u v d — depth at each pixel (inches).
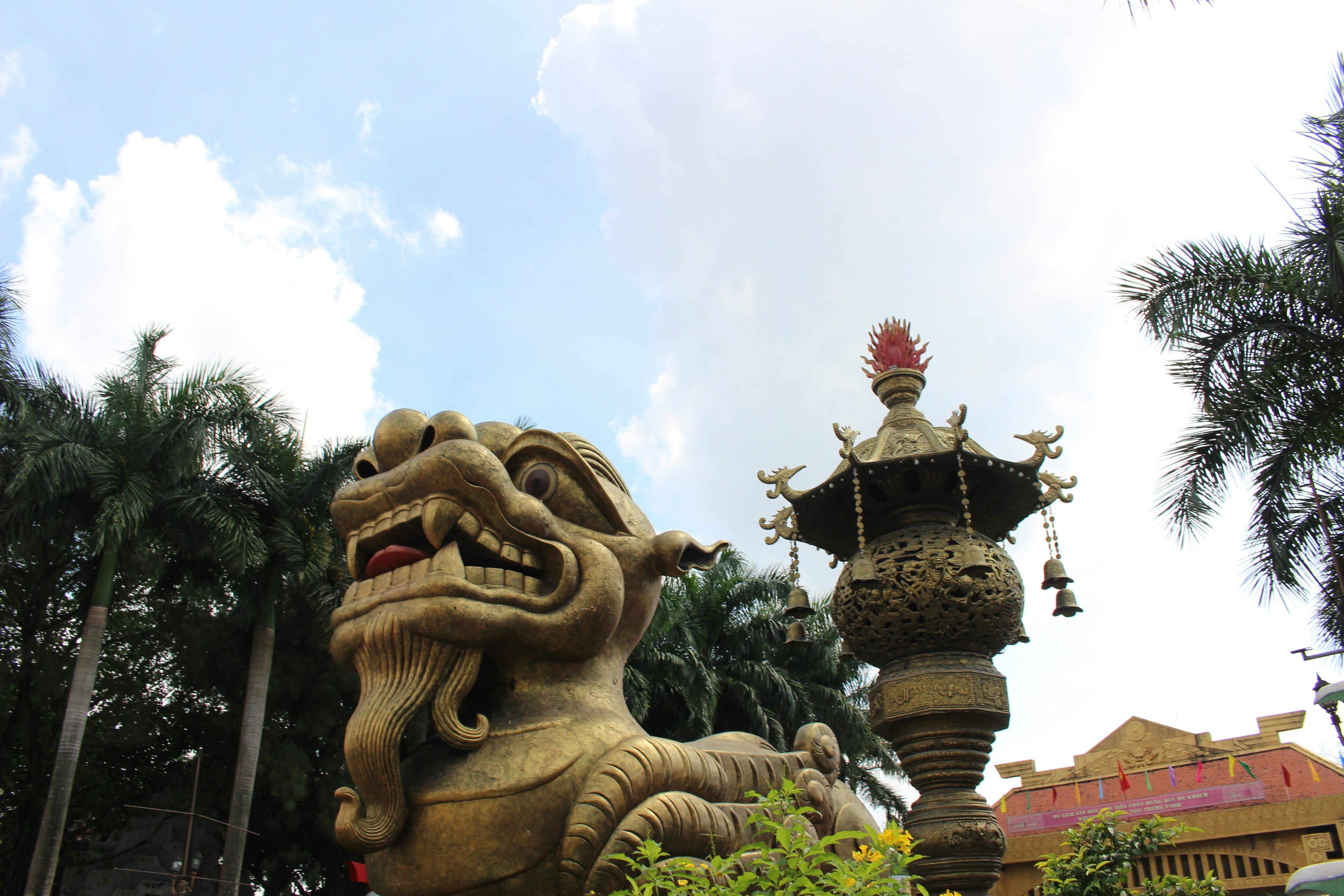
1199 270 307.3
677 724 663.8
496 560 134.3
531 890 118.4
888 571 223.9
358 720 123.9
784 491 241.9
